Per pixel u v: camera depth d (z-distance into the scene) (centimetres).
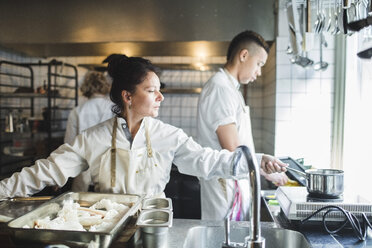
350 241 115
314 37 179
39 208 117
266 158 144
